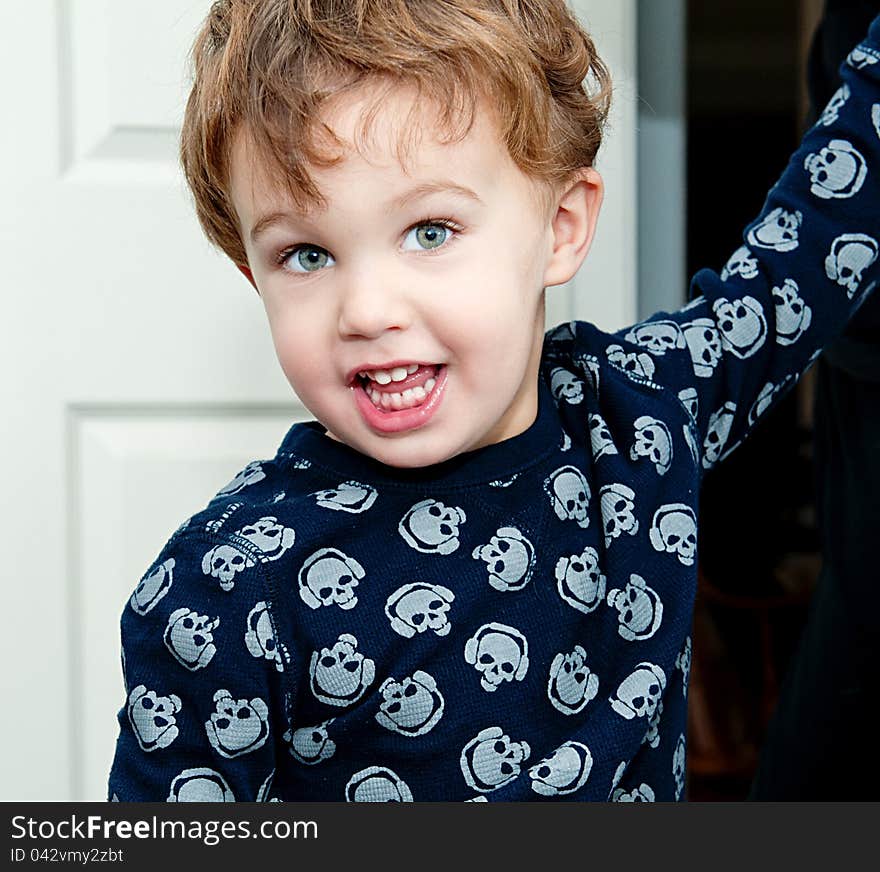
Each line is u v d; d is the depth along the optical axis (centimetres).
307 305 65
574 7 117
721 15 319
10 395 115
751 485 247
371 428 65
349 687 67
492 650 68
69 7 114
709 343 84
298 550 67
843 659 116
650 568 73
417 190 63
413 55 62
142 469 117
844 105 93
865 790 116
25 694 116
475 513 70
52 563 116
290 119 62
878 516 112
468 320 64
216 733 65
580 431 77
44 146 114
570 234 74
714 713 229
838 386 118
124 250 115
